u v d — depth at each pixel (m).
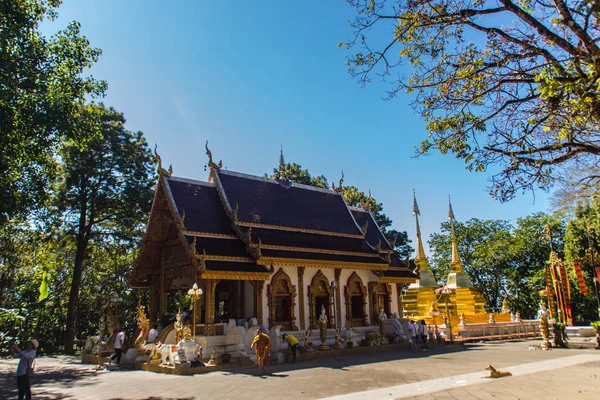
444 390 12.63
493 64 10.12
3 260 34.34
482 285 58.53
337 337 25.22
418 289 41.31
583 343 27.06
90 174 33.31
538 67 9.70
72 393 14.49
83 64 21.44
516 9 9.00
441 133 11.25
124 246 38.00
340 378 15.73
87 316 42.62
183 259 24.45
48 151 21.22
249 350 21.17
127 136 36.03
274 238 25.92
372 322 30.30
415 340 26.08
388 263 30.56
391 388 13.34
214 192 27.27
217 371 18.44
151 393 13.82
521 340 33.72
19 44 18.73
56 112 18.36
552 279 35.62
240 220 25.44
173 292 44.06
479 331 34.66
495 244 56.09
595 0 7.83
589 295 42.78
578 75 8.48
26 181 21.83
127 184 35.16
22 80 18.22
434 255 62.34
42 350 36.25
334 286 26.91
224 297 27.88
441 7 10.23
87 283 43.47
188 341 19.22
